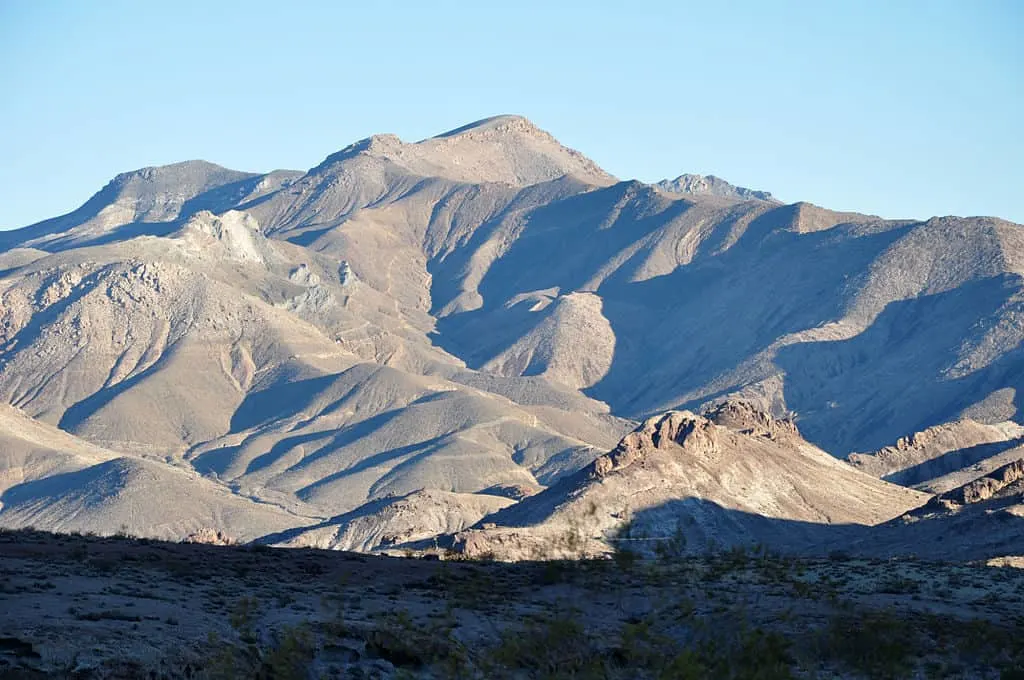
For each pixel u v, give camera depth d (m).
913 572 125.31
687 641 70.31
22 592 81.06
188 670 69.56
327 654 74.44
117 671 67.19
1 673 63.97
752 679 65.75
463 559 119.69
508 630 72.00
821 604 95.88
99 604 79.44
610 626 75.88
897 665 81.25
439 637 77.56
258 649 74.19
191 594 87.44
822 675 79.00
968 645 89.06
